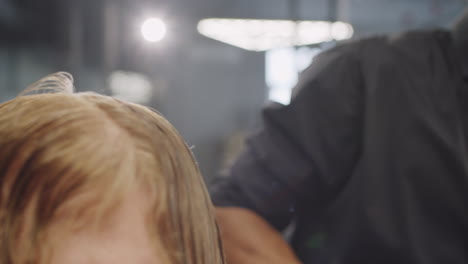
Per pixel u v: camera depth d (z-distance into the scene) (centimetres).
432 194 67
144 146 18
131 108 19
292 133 67
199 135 914
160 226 17
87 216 16
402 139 68
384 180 67
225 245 54
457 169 67
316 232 71
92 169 16
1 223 16
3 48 622
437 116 69
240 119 927
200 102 923
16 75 634
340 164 67
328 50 78
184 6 834
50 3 640
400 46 73
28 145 16
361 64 72
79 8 656
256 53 945
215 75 935
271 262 52
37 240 15
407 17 789
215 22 888
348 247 67
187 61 912
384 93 69
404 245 64
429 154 67
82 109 17
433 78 71
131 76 791
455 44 72
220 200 64
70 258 15
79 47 659
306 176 65
